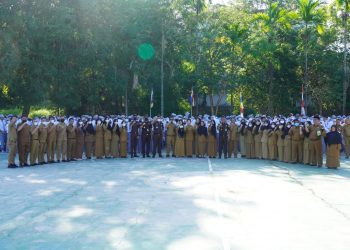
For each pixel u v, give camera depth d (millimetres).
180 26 41781
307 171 17922
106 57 38000
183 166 19172
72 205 10688
